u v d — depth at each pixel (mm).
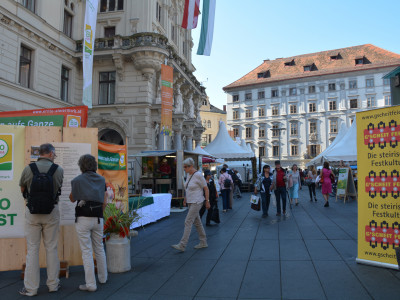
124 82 23797
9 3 16938
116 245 5496
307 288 4496
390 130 5477
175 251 6887
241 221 10836
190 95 32969
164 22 28453
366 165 5703
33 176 4512
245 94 68812
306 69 64562
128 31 24594
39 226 4621
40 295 4523
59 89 21531
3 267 5277
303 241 7402
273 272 5238
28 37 18438
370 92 58844
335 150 17156
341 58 63312
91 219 4742
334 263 5629
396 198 5324
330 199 18625
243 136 68250
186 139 32219
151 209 10875
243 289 4535
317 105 62438
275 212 12992
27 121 7555
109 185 8273
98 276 4973
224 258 6180
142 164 17562
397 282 4625
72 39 22984
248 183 27812
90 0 16109
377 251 5422
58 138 5527
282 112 64875
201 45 16828
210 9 16859
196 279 5027
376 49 61625
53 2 20891
